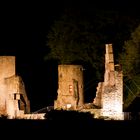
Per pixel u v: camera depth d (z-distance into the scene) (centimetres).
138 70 10181
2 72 9681
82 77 9825
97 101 9181
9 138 5188
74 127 5659
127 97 9869
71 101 9506
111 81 8594
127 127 5634
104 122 6156
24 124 5872
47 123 5969
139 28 10444
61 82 9625
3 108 9531
